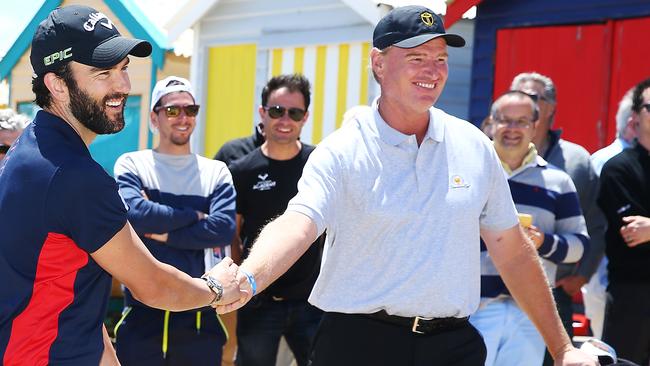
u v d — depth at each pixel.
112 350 3.54
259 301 5.98
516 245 3.85
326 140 3.64
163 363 5.31
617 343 5.89
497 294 5.27
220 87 10.53
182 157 5.64
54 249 3.09
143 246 3.24
